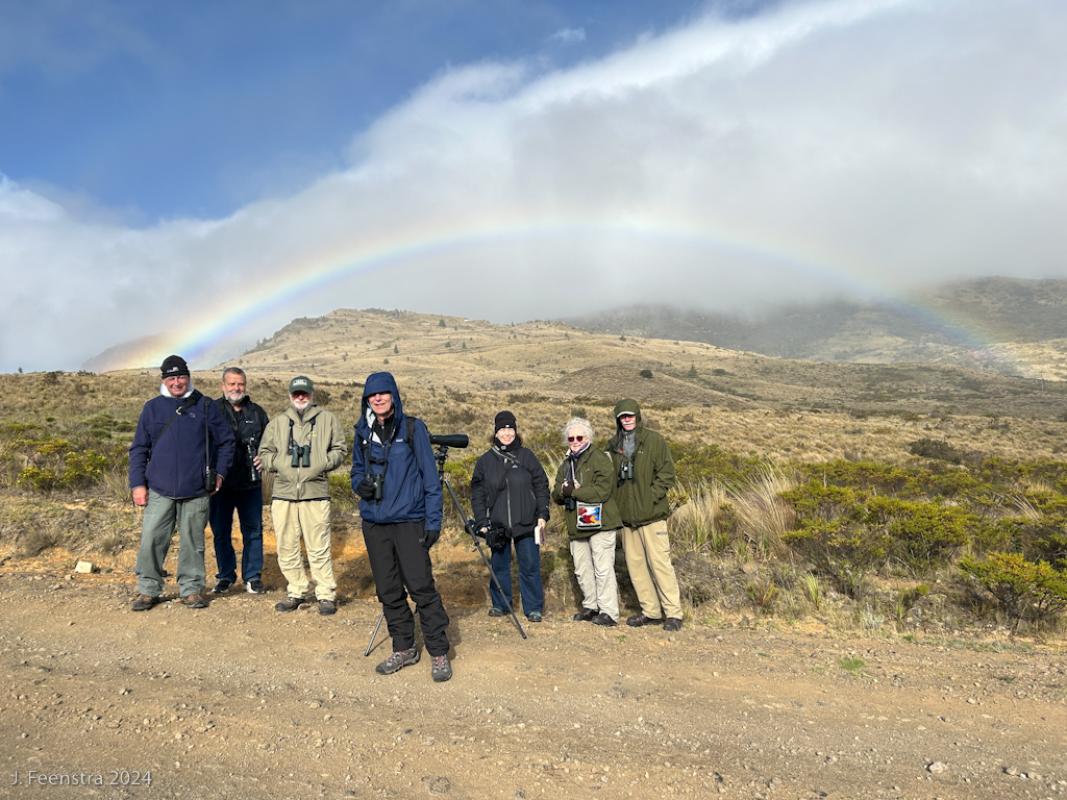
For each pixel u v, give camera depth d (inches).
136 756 114.9
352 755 116.6
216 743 120.1
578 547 208.2
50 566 242.8
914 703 142.4
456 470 350.0
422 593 152.9
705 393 4131.4
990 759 118.0
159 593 197.8
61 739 120.0
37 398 1063.6
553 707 137.9
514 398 2113.7
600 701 141.0
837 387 6127.0
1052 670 161.9
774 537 271.4
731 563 248.7
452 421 1256.8
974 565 210.4
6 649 162.9
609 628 196.2
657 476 196.7
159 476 193.8
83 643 169.0
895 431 1555.1
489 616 208.7
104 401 1086.4
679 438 1189.7
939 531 245.6
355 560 276.2
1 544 257.3
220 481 202.7
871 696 146.2
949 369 6648.6
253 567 224.7
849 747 122.3
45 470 353.4
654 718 133.3
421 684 148.9
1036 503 412.8
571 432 199.6
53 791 102.9
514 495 205.8
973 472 707.4
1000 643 186.2
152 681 147.4
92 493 347.6
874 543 249.3
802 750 121.0
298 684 148.0
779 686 151.2
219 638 174.9
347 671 155.6
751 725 131.0
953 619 204.5
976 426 1904.5
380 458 154.0
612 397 3860.7
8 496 322.3
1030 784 109.3
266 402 1288.1
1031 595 207.6
